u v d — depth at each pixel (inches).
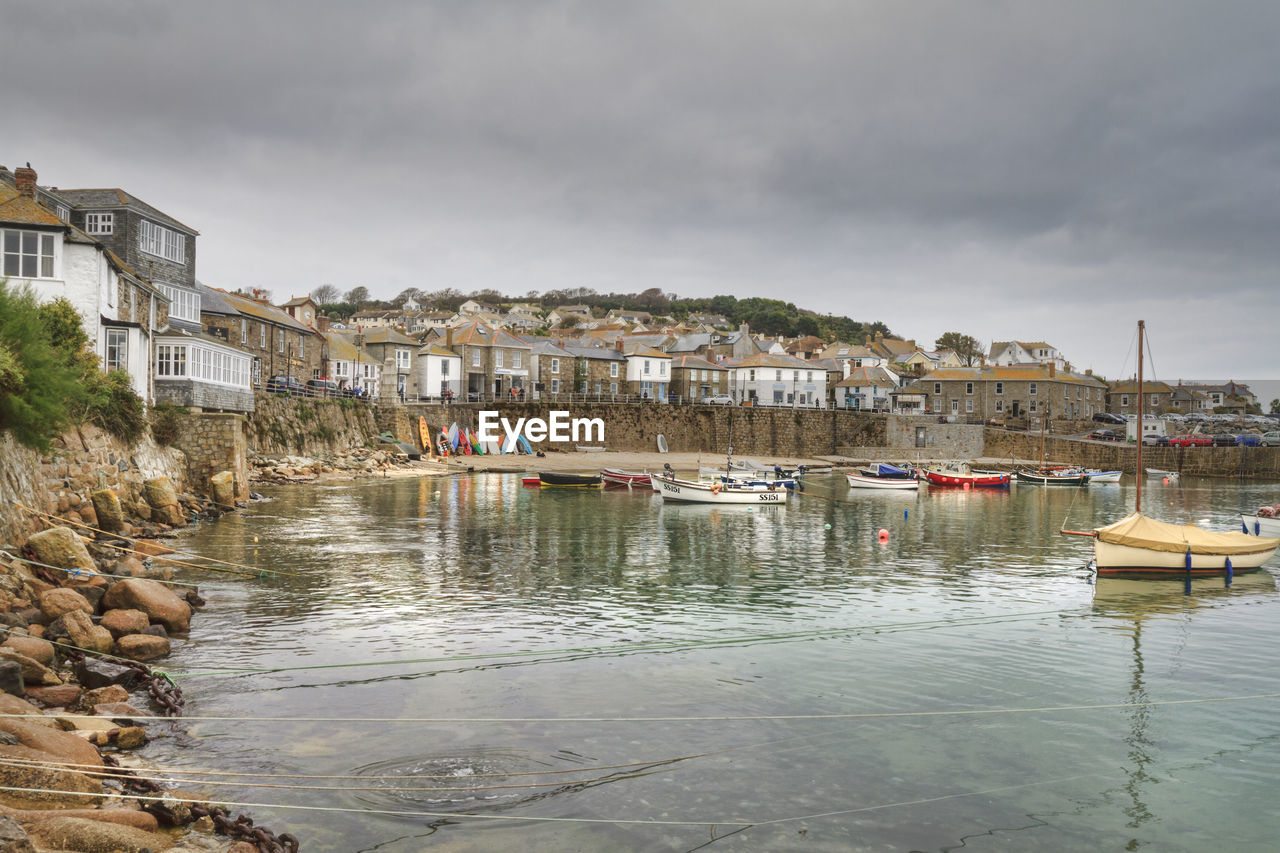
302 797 490.0
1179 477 4023.1
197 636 804.0
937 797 525.0
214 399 1945.1
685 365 4886.8
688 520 1916.8
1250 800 531.8
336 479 2502.5
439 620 904.3
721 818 489.1
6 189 1441.9
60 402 943.0
